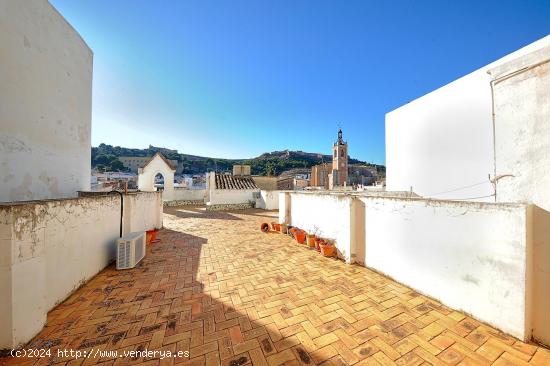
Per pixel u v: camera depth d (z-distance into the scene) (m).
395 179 8.59
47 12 4.68
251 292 3.41
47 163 4.73
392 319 2.72
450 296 2.95
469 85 6.05
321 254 5.23
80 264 3.50
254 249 5.68
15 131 3.93
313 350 2.22
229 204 15.05
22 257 2.22
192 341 2.33
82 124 6.08
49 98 4.77
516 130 2.53
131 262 4.35
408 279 3.53
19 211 2.19
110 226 4.60
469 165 6.04
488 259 2.57
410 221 3.50
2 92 3.67
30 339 2.28
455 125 6.40
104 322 2.63
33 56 4.31
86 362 2.03
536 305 2.31
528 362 2.06
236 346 2.27
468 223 2.77
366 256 4.39
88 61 6.37
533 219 2.35
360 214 4.53
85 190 6.26
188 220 10.32
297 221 7.06
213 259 4.92
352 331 2.50
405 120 8.15
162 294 3.34
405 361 2.08
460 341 2.33
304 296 3.29
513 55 5.10
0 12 3.60
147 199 7.07
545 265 2.26
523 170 2.46
